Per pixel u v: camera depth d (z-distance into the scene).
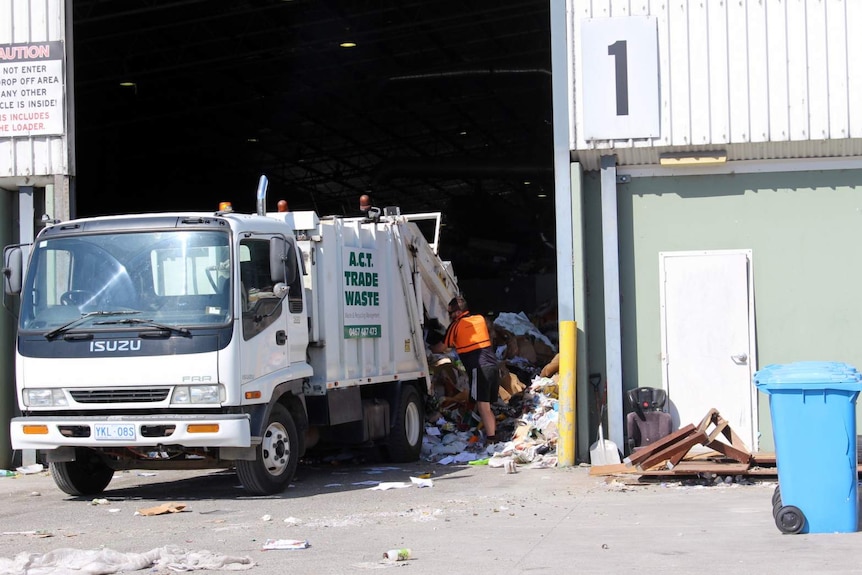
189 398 9.66
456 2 24.91
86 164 32.69
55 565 6.58
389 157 39.88
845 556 6.56
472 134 38.59
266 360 10.19
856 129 11.81
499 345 17.17
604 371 12.70
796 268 12.35
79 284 10.09
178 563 6.72
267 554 7.17
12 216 14.05
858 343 12.21
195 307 9.77
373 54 28.23
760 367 12.33
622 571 6.28
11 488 11.88
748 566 6.33
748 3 12.04
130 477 12.68
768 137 11.92
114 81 27.55
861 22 11.88
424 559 6.85
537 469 12.27
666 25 12.16
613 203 12.47
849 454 7.45
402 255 13.67
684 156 12.29
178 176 38.56
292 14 24.80
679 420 12.40
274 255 10.19
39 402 9.99
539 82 31.53
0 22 13.70
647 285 12.59
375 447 13.55
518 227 36.75
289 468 10.66
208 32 25.06
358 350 12.24
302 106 32.53
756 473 10.44
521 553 7.00
